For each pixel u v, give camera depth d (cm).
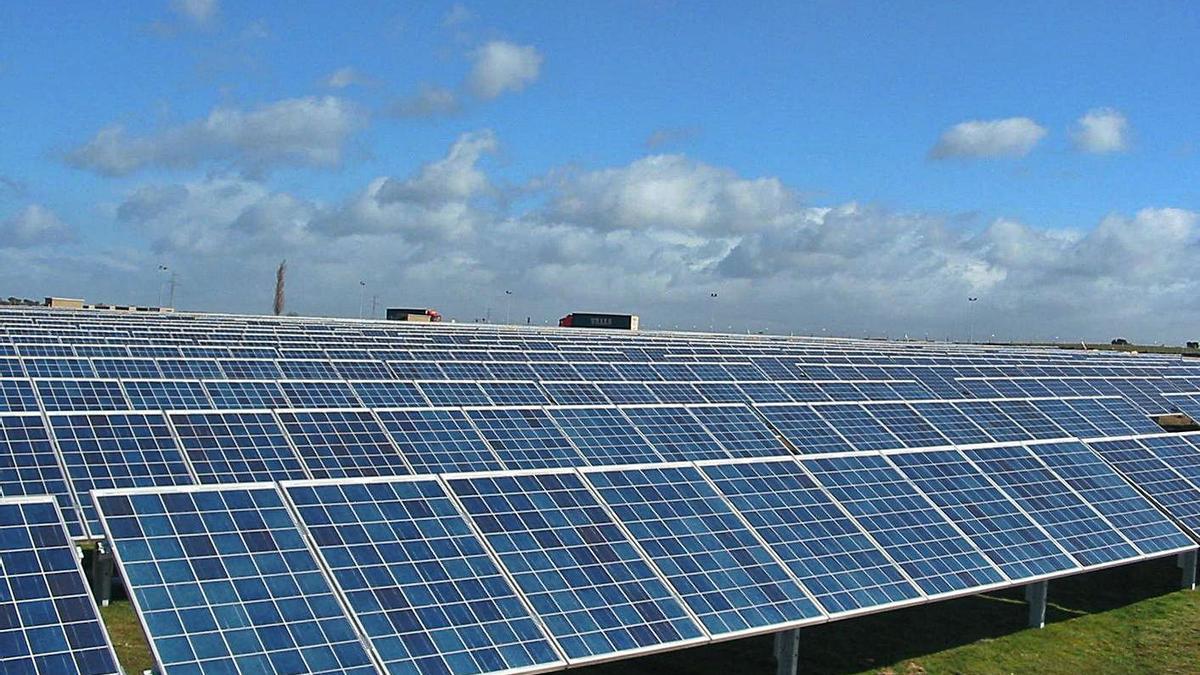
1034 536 3086
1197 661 2978
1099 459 3859
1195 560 3716
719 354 8625
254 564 2000
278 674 1775
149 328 7769
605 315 15600
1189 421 7488
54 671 1642
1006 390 7106
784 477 2958
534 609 2120
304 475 3606
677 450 4194
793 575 2508
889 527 2858
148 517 2017
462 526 2314
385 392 5344
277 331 8469
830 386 6538
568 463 3962
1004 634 3162
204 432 3709
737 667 2827
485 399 5506
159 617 1809
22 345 5788
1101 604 3522
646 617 2206
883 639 3077
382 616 1975
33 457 3394
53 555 1855
